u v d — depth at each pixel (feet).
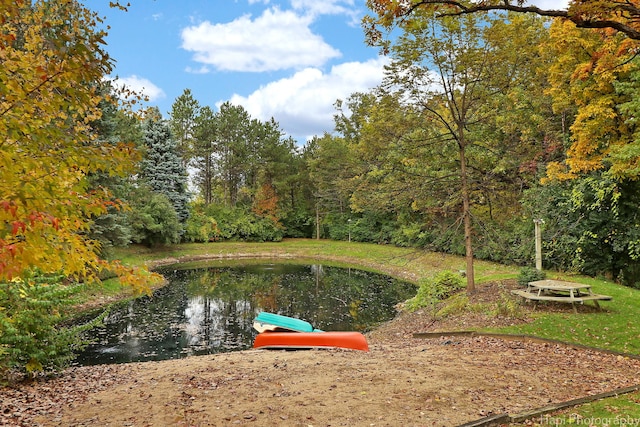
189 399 19.70
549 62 60.54
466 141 55.31
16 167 10.06
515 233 65.92
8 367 23.00
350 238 157.17
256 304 63.46
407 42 46.14
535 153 64.18
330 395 19.35
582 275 59.52
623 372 22.76
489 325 36.42
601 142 51.29
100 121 64.13
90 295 61.93
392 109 50.42
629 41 29.35
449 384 20.57
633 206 52.75
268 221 168.35
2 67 10.14
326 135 170.19
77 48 10.54
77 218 12.32
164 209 121.49
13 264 9.41
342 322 51.90
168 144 145.48
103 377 26.03
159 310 59.00
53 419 17.57
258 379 22.80
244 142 178.29
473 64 47.73
